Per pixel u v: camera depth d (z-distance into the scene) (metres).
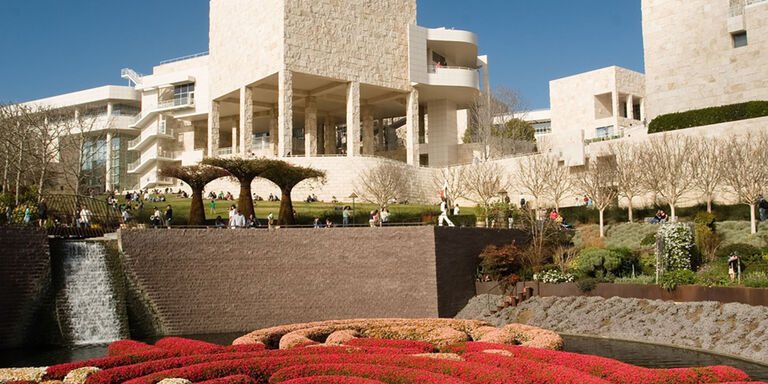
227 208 57.91
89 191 76.81
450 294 39.50
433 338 26.20
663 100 60.03
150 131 99.12
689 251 38.09
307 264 38.91
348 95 73.44
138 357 19.72
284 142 69.88
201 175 46.50
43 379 17.55
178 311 36.16
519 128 92.38
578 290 37.28
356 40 74.12
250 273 37.97
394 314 38.78
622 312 33.47
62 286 33.34
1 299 30.92
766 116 49.19
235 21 78.81
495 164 68.56
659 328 31.03
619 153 56.16
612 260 38.28
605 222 51.28
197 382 16.39
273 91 78.88
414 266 39.28
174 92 96.94
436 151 84.69
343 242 39.47
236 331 37.03
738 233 41.31
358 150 73.06
